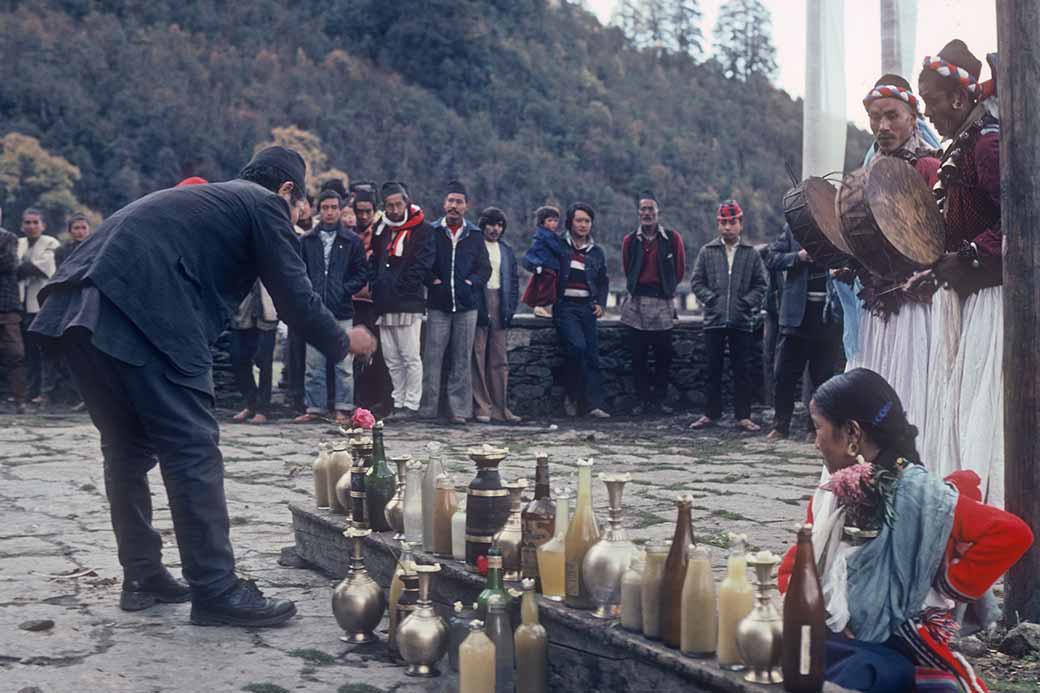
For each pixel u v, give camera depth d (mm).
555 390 12000
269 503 6363
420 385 10719
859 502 2617
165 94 97938
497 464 3520
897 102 3957
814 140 7043
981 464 3699
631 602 2828
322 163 98625
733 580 2582
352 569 3682
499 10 122188
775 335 10703
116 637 3699
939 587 2611
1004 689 3201
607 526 3010
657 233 11711
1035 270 3516
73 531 5473
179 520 3811
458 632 3141
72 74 96125
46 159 85312
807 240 4164
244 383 10719
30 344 12078
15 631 3727
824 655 2439
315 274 10094
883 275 3701
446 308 10602
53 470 7551
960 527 2578
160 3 111500
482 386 11008
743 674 2537
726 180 112375
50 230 83562
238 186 4035
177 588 4125
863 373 2707
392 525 4000
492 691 2979
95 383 3826
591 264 11469
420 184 102750
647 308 11695
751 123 126250
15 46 95500
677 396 12383
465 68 111500
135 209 3852
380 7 115312
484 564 3389
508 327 11164
